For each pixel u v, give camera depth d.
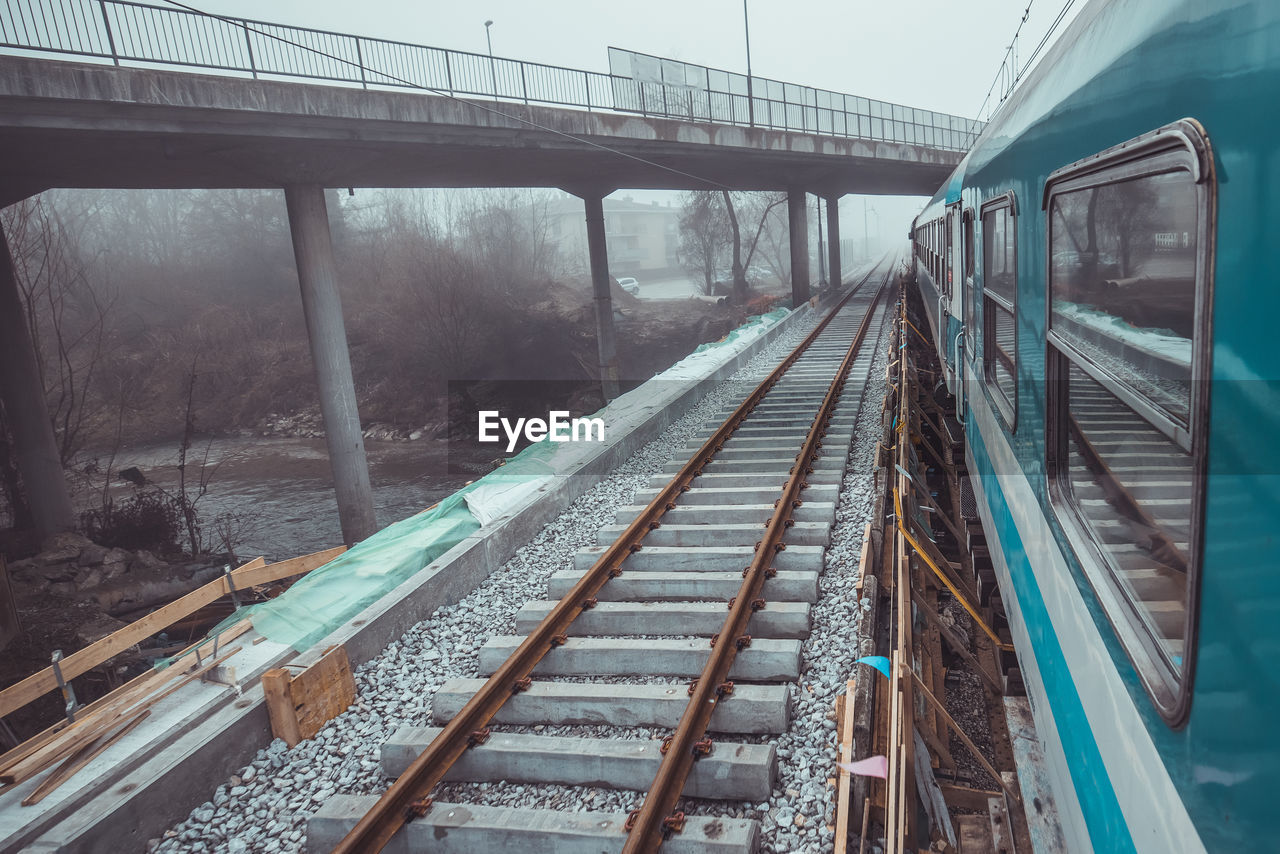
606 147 22.86
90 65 12.54
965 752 5.71
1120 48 2.27
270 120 15.20
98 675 10.57
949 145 44.31
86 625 13.59
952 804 4.95
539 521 8.55
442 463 30.89
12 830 3.85
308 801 4.53
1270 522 1.37
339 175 19.45
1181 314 1.83
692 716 4.51
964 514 10.30
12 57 11.78
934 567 6.73
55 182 18.97
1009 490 4.70
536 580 7.25
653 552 7.20
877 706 4.76
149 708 4.93
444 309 39.19
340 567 6.93
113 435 36.19
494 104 19.05
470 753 4.67
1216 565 1.60
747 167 32.53
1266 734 1.40
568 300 54.53
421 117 17.31
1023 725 4.82
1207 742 1.67
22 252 22.28
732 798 4.20
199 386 40.88
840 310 33.25
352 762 4.85
